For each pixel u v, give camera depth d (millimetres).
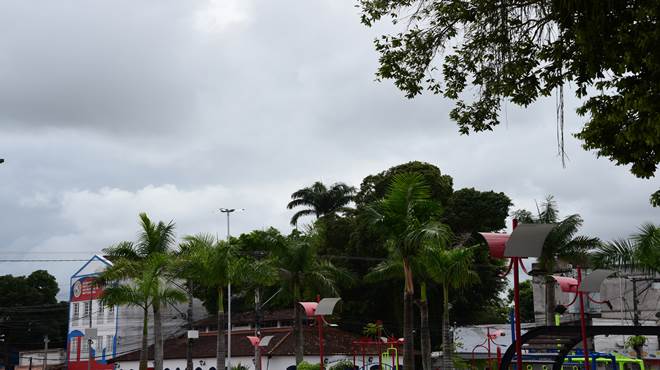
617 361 31281
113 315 74500
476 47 16641
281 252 46062
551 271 43531
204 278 42938
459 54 17250
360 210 63031
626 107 15883
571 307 51438
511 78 16609
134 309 75688
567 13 15148
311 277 46125
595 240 42875
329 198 82500
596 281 17531
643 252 28766
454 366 45062
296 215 83188
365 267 60969
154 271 41250
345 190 83312
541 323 54656
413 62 17422
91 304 76500
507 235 14500
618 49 15180
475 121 17953
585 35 14961
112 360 68875
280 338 57938
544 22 15852
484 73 17000
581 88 16422
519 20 15914
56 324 98125
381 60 17641
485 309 67250
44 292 99875
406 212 28719
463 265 36750
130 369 67375
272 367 54844
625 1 14867
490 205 62531
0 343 91250
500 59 16453
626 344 45719
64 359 93000
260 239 46625
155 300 41594
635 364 31234
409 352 28438
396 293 58594
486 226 62625
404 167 64688
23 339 96500
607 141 17281
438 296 58375
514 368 31156
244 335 63406
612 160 17547
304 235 47312
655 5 14289
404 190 28891
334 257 56719
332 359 52969
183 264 42594
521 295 83062
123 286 41844
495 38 16234
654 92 15531
